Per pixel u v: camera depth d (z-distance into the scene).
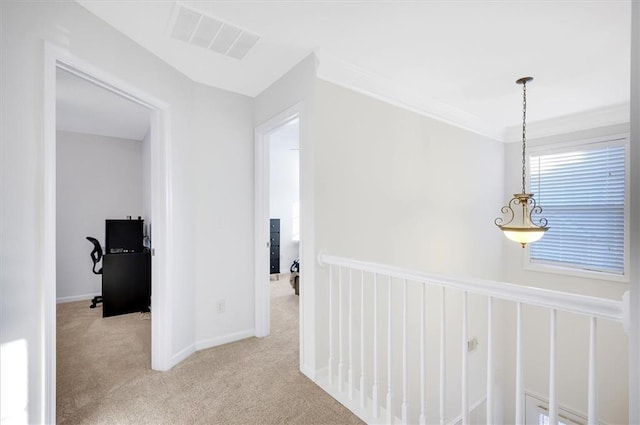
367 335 2.49
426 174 3.11
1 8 1.38
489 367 1.31
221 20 1.91
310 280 2.27
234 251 2.92
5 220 1.39
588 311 1.03
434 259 3.19
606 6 1.75
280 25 1.96
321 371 2.24
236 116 2.95
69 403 1.93
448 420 3.28
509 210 4.23
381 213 2.68
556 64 2.43
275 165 6.64
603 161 3.55
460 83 2.77
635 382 0.86
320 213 2.27
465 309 1.40
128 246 4.34
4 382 1.39
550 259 3.98
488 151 3.97
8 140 1.40
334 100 2.36
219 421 1.78
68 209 4.48
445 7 1.79
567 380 3.63
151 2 1.74
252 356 2.59
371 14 1.85
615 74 2.59
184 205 2.55
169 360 2.37
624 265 3.42
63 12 1.65
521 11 1.81
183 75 2.56
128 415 1.82
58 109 3.58
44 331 1.53
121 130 4.48
